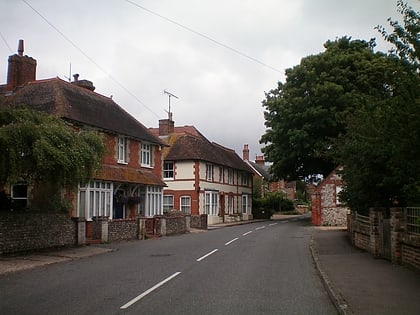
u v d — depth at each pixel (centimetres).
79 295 970
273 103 4234
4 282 1155
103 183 2652
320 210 3872
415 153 1040
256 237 2595
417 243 1195
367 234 1725
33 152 1588
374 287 1013
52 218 1906
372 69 2408
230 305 875
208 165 4575
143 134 3203
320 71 4025
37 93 2684
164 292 998
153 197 3256
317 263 1423
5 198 1842
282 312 823
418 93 993
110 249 1959
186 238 2617
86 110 2723
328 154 2383
